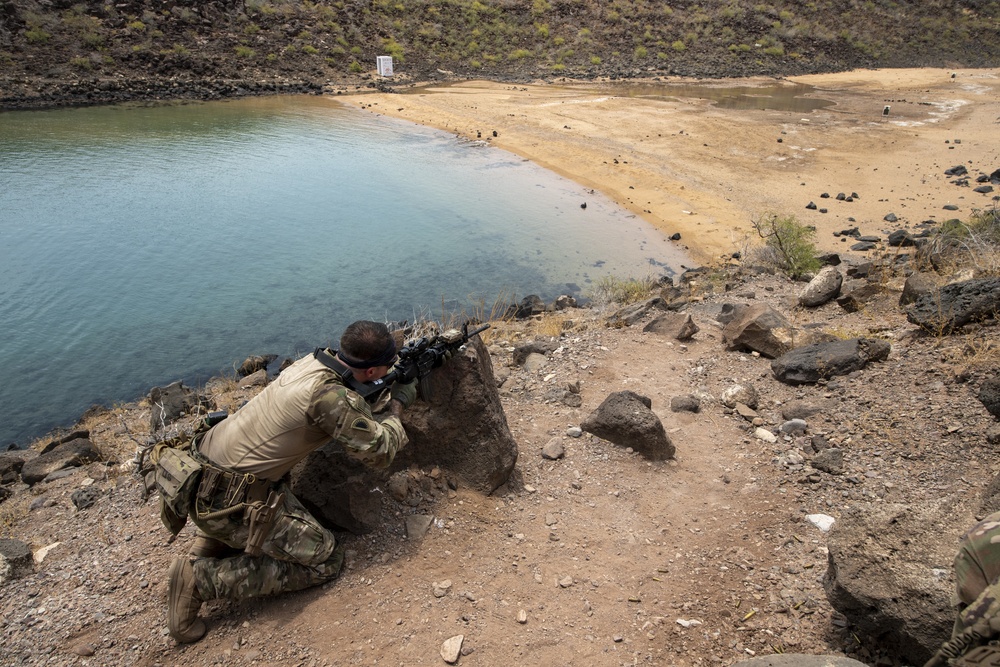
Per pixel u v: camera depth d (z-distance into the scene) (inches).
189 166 933.8
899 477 178.5
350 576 151.6
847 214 721.0
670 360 276.4
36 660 138.9
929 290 300.8
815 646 132.1
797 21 2145.7
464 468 176.9
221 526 132.5
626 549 163.6
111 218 733.9
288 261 628.1
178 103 1352.1
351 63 1646.2
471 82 1642.5
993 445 180.1
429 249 657.0
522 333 386.3
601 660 132.8
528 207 776.9
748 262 531.2
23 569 168.6
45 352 465.4
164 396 350.6
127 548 173.2
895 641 125.3
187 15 1566.2
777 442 206.5
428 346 153.7
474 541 163.6
